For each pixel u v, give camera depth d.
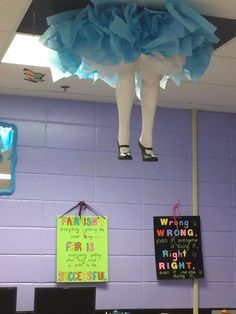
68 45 2.01
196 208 3.72
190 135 3.80
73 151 3.56
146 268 3.57
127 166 3.64
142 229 3.61
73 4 2.12
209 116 3.87
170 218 3.66
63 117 3.58
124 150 2.12
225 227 3.78
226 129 3.89
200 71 2.20
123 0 2.03
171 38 1.99
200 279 3.66
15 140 3.45
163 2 2.09
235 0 2.13
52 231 3.44
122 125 2.13
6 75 3.09
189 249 3.66
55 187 3.49
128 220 3.59
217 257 3.72
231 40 2.53
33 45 2.62
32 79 3.09
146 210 3.63
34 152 3.49
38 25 2.37
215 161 3.83
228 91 3.40
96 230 3.52
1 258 3.32
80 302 3.24
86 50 2.02
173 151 3.75
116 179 3.61
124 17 1.99
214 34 2.28
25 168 3.46
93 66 2.09
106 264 3.49
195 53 2.16
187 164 3.76
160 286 3.57
